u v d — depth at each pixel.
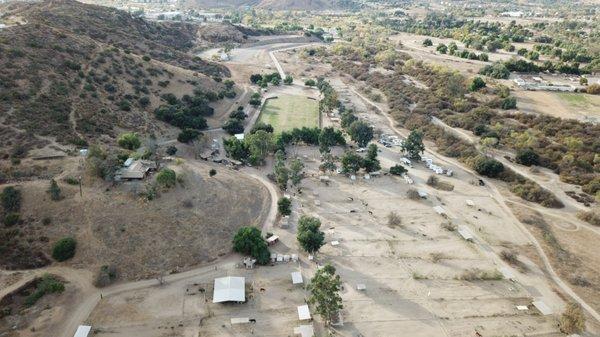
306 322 85.56
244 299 89.38
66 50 170.00
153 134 154.62
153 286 92.25
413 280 99.12
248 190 129.75
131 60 191.38
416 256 107.62
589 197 135.25
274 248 108.25
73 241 95.12
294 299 91.62
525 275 101.75
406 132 190.62
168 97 182.25
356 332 83.81
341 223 120.62
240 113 191.12
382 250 109.62
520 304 92.75
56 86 149.38
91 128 140.12
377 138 182.25
